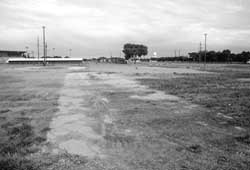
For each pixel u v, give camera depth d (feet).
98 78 68.39
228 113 22.82
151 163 11.55
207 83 53.47
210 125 18.62
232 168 11.02
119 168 10.99
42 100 30.14
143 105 27.17
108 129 17.49
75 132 16.67
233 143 14.46
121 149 13.47
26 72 99.55
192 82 55.83
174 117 21.33
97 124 18.88
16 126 17.99
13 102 28.58
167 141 14.85
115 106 26.48
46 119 20.34
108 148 13.62
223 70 119.96
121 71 111.45
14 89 41.42
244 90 40.55
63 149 13.39
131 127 18.08
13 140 14.74
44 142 14.52
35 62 282.77
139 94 36.17
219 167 11.12
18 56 365.20
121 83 53.57
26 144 14.06
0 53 349.41
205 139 15.24
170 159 12.04
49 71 108.58
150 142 14.66
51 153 12.77
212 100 30.22
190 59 358.43
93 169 10.87
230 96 33.63
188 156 12.44
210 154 12.71
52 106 26.23
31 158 12.04
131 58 337.31
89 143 14.44
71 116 21.53
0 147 13.48
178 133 16.53
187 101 29.89
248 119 20.27
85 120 20.13
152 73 94.79
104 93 37.09
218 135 16.05
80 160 11.87
